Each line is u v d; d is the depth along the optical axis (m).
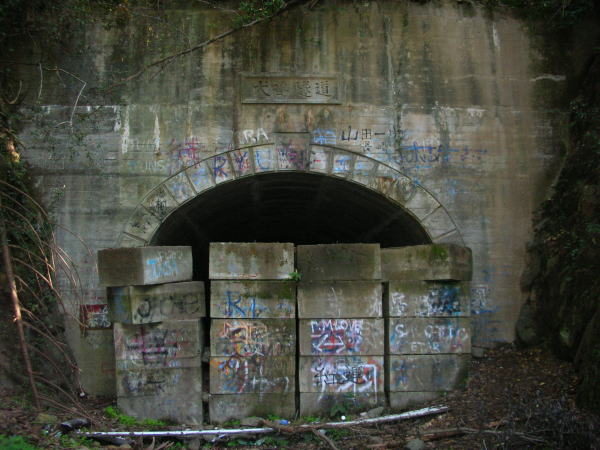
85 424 9.67
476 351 11.48
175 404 10.10
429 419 9.80
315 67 11.93
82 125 11.62
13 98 11.56
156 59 11.80
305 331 10.35
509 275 11.80
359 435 9.46
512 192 11.96
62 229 11.41
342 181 11.99
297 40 11.97
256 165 11.67
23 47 11.71
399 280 10.59
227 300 10.30
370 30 12.10
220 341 10.25
